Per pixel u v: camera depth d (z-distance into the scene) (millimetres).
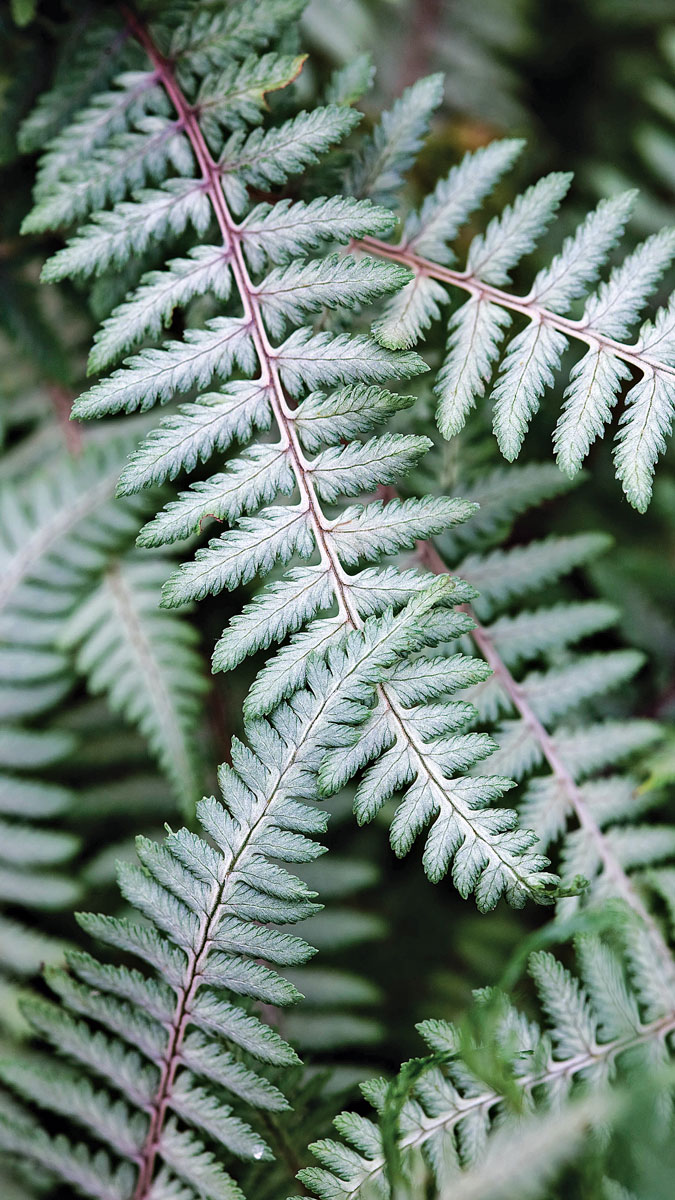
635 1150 380
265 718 381
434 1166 378
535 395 390
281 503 427
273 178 398
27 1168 389
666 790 440
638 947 406
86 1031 389
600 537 434
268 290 391
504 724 422
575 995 393
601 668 427
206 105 406
